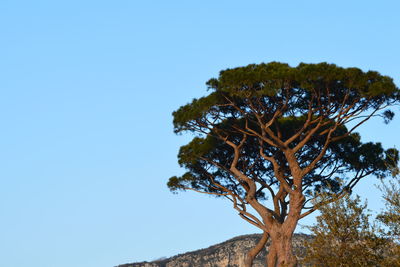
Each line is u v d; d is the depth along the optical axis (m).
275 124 25.66
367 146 28.00
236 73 21.70
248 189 27.17
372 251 18.45
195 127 25.08
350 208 19.38
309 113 22.69
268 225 24.34
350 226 19.03
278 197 26.98
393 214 17.80
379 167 27.41
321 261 19.09
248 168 28.28
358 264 18.42
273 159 24.59
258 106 23.62
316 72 21.06
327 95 22.30
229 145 28.12
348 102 23.03
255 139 27.52
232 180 29.56
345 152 28.34
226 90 22.12
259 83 22.17
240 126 26.64
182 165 28.97
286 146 23.59
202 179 29.55
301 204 23.52
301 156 28.16
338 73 21.16
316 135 27.19
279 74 21.41
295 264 22.73
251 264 26.62
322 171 28.80
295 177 23.55
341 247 18.86
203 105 23.58
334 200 19.78
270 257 24.34
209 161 28.16
